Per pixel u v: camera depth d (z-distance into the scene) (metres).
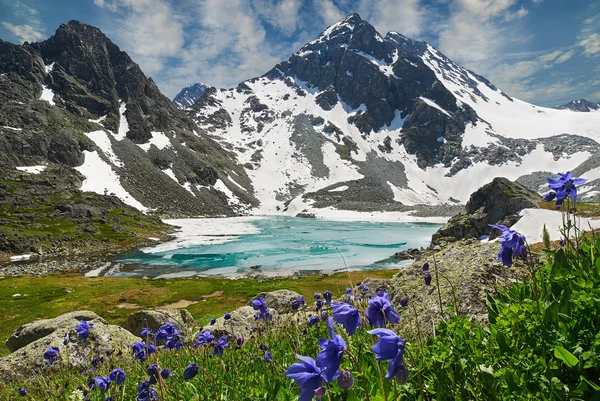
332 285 47.31
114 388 5.20
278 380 3.93
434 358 3.12
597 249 3.76
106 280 55.34
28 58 199.25
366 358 3.57
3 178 128.88
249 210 195.88
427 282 4.40
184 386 4.79
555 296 3.31
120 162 178.50
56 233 91.38
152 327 17.67
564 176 3.98
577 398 2.25
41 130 163.12
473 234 70.62
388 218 169.88
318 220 165.38
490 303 4.12
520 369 2.75
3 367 10.95
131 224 113.69
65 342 8.32
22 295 44.94
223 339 4.51
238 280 56.84
